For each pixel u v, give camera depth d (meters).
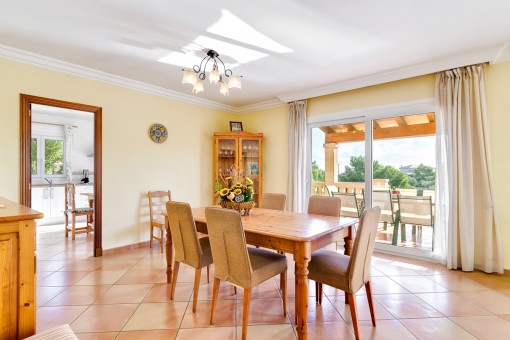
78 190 5.87
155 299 2.37
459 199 2.99
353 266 1.77
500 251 2.85
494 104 2.92
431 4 2.07
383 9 2.13
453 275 2.89
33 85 3.03
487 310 2.18
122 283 2.70
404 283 2.71
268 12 2.17
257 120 5.16
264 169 5.02
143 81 3.88
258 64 3.22
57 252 3.72
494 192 2.88
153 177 4.15
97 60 3.14
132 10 2.15
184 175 4.57
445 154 3.13
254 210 3.04
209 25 2.37
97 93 3.54
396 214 3.68
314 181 4.44
